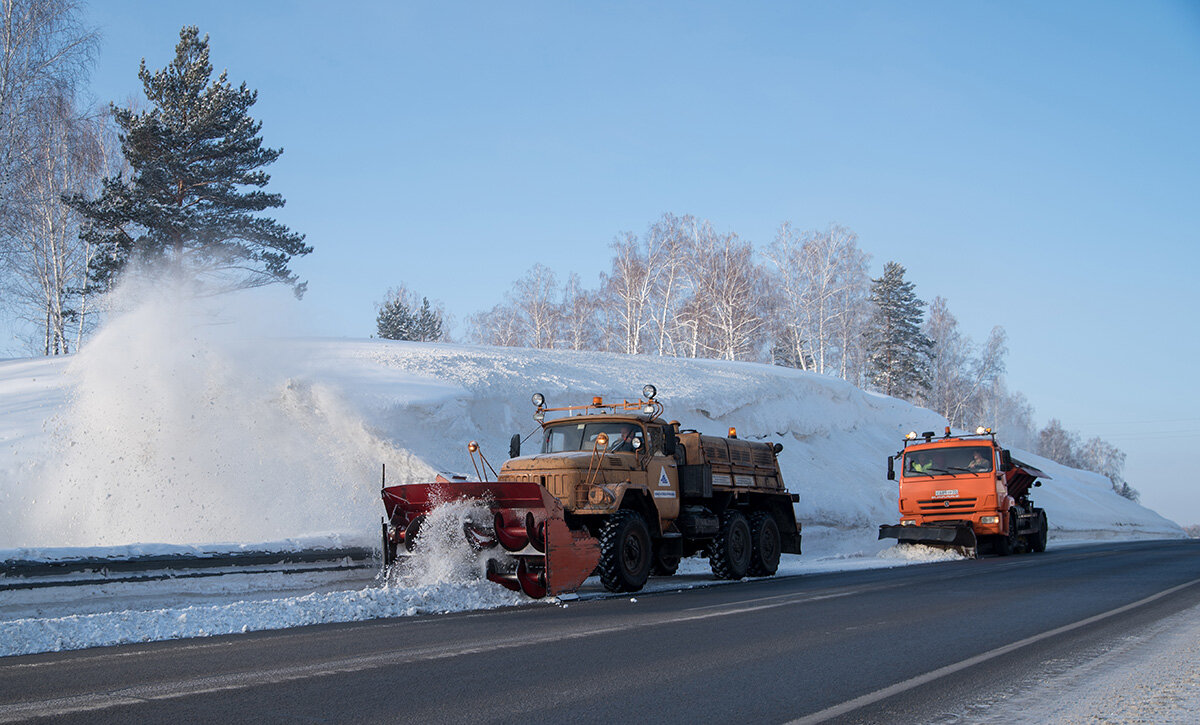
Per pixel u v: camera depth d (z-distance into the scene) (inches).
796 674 238.2
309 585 442.6
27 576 342.6
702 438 582.2
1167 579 512.1
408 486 447.5
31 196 1318.9
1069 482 1684.3
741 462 618.5
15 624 295.6
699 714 194.7
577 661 256.2
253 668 245.1
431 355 914.7
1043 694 213.9
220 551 409.7
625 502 502.3
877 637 301.7
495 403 819.4
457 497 441.7
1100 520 1481.3
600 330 2347.4
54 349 1501.0
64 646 285.4
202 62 1328.7
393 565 452.8
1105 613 362.0
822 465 1202.6
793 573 636.1
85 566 359.3
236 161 1307.8
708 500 586.2
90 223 1333.7
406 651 272.4
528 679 230.7
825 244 2196.1
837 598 429.7
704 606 397.7
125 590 370.3
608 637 301.4
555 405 874.8
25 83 1124.5
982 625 330.0
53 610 346.9
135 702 204.4
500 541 431.2
